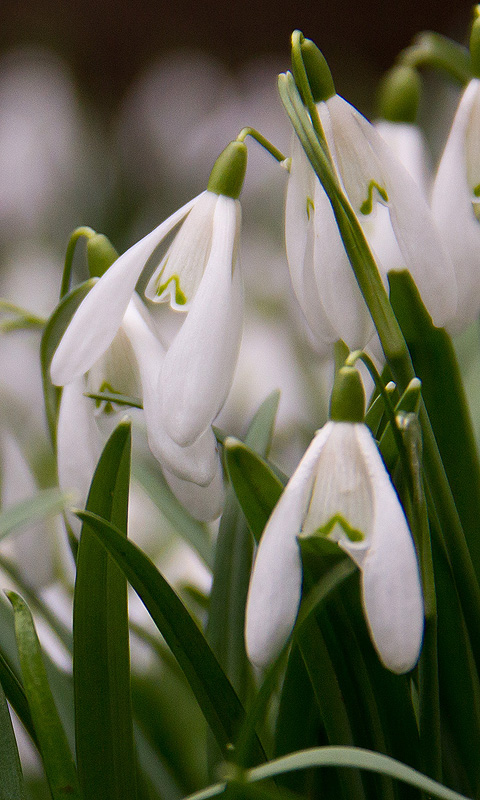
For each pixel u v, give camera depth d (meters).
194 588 0.45
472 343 0.54
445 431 0.40
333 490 0.37
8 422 0.47
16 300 1.05
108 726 0.39
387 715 0.39
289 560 0.37
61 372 0.38
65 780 0.38
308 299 0.39
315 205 0.38
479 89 0.39
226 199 0.39
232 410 0.67
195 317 0.38
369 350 0.40
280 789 0.38
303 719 0.39
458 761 0.40
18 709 0.39
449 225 0.39
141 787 0.41
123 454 0.39
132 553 0.38
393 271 0.40
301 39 0.39
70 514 0.40
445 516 0.39
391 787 0.39
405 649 0.37
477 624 0.40
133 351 0.40
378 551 0.37
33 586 0.44
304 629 0.38
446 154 0.39
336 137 0.39
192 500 0.40
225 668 0.41
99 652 0.39
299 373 0.63
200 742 0.44
